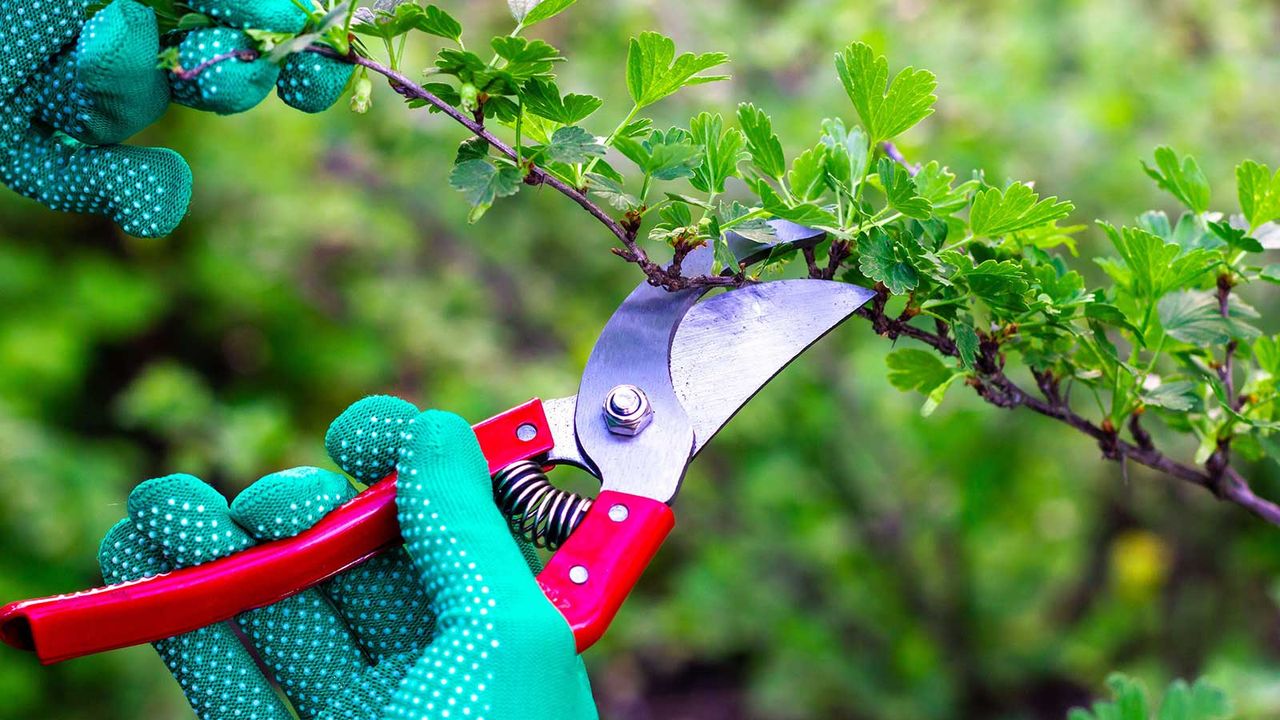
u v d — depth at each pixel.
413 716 0.49
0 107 0.50
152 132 1.94
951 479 1.69
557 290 1.89
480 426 0.53
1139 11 1.74
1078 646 1.85
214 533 0.50
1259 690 1.18
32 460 1.68
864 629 1.80
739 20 1.65
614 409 0.53
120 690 1.72
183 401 1.77
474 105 0.50
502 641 0.49
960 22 1.68
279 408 2.01
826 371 1.62
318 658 0.52
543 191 1.81
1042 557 1.93
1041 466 1.74
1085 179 1.46
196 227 2.03
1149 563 1.87
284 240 1.92
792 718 1.81
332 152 1.88
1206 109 1.55
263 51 0.49
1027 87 1.56
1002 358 0.59
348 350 2.06
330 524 0.51
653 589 2.12
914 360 0.60
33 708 1.68
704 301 0.55
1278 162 1.52
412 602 0.53
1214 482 0.61
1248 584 1.80
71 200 0.51
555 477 1.53
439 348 1.82
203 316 2.10
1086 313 0.56
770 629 1.82
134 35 0.48
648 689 2.14
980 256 0.57
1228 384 0.60
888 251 0.53
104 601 0.49
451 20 0.50
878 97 0.53
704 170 0.53
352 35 0.50
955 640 1.80
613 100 1.55
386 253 1.90
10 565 1.69
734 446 1.78
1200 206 0.59
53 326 1.93
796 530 1.77
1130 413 0.60
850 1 1.56
